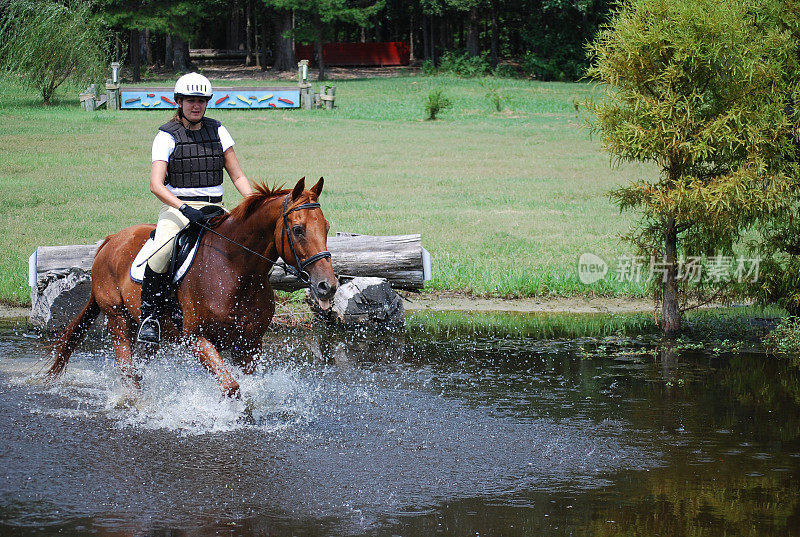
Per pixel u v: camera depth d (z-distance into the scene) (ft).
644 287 43.09
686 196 33.58
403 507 17.46
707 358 31.50
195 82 23.16
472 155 96.84
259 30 249.14
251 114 125.29
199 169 23.70
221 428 22.54
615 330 36.45
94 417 23.36
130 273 23.88
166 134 23.48
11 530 16.02
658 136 34.19
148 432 22.09
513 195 73.97
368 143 103.19
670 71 33.99
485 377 28.53
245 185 24.09
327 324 37.63
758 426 23.36
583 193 75.15
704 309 41.32
